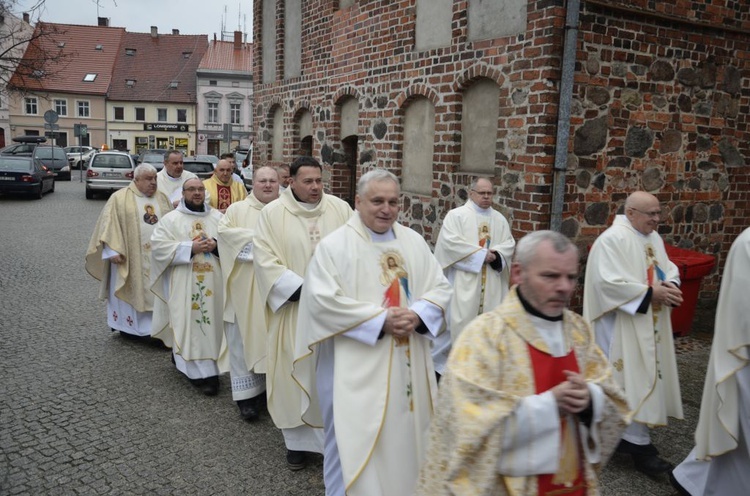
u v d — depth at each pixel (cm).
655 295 417
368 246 340
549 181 626
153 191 695
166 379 588
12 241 1305
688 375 580
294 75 1101
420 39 787
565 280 221
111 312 704
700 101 711
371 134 887
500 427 215
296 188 443
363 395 319
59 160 3100
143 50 5656
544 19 608
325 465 366
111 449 446
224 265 504
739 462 354
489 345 226
